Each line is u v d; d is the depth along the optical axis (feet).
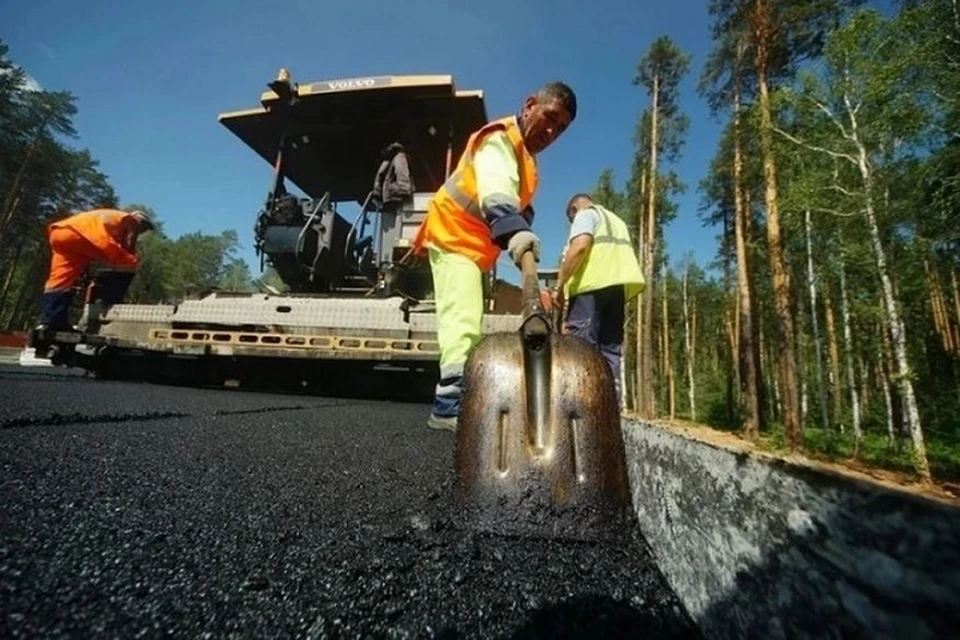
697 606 2.27
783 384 44.73
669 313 114.93
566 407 3.78
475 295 7.82
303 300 17.40
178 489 3.95
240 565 2.60
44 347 18.74
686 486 2.65
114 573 2.39
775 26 46.73
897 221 36.83
